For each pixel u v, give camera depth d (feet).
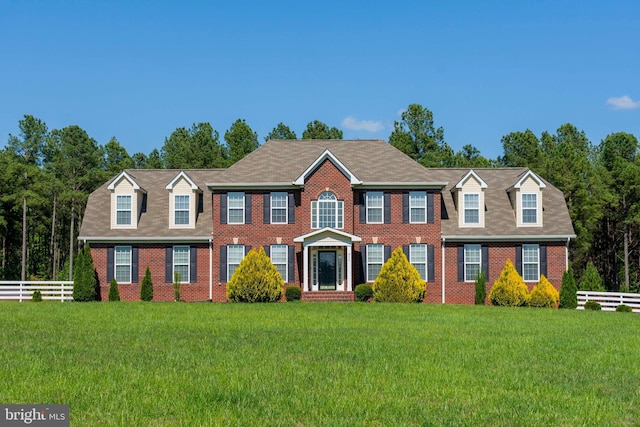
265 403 52.01
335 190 153.17
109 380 58.65
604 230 251.19
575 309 142.82
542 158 266.16
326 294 148.66
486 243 156.87
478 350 77.25
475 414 50.19
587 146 314.55
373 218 155.22
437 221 155.53
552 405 53.11
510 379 61.82
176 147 305.32
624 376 64.28
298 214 154.71
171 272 156.25
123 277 156.46
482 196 158.81
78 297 150.00
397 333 90.99
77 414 48.65
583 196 232.53
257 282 142.20
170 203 159.02
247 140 300.20
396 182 154.51
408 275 145.18
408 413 50.08
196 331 90.94
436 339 85.66
